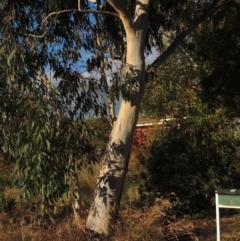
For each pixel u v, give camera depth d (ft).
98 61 24.53
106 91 24.21
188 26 26.76
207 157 26.89
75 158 22.07
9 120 21.44
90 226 21.67
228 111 29.27
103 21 25.82
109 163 22.35
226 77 27.61
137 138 47.26
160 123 39.19
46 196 19.33
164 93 37.35
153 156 27.37
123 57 24.26
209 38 28.17
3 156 29.14
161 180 26.76
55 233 19.89
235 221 25.59
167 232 20.33
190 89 35.06
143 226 19.66
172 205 22.91
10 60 22.24
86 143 22.80
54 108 21.06
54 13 22.44
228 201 18.03
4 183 28.94
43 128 19.16
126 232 19.71
